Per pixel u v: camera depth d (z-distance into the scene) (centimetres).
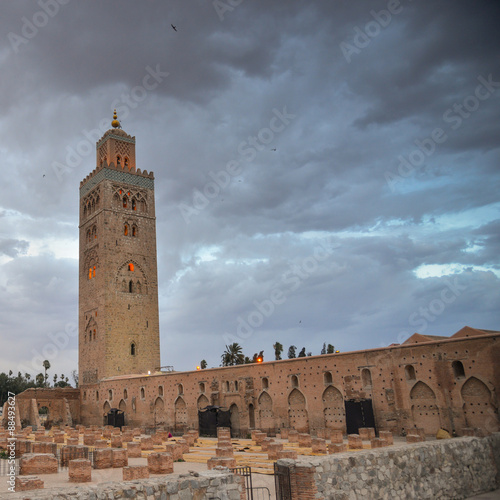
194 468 3484
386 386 4394
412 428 3853
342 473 2123
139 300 8981
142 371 8700
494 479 2750
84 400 8650
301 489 2020
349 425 4556
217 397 5912
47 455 3394
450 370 3988
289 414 5150
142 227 9344
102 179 9106
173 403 6588
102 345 8456
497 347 3731
